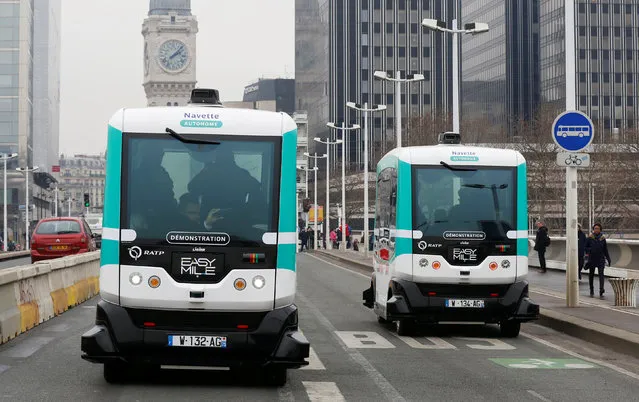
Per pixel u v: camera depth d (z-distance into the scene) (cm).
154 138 2080
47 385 2069
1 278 2839
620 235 16062
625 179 14725
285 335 2044
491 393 2042
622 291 4084
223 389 2050
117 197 2064
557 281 6166
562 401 1956
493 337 3266
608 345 2966
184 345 2020
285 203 2075
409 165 3212
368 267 8950
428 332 3406
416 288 3181
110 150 2081
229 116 2094
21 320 3138
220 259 2041
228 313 2044
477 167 3212
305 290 5722
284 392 2023
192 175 2067
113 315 2038
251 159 2080
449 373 2341
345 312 4162
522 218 3209
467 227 3184
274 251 2055
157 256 2042
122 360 2059
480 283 3178
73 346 2780
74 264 4403
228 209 2058
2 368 2323
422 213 3194
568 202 3972
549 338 3241
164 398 1920
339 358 2619
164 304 2030
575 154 3922
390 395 1998
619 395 2034
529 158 15550
